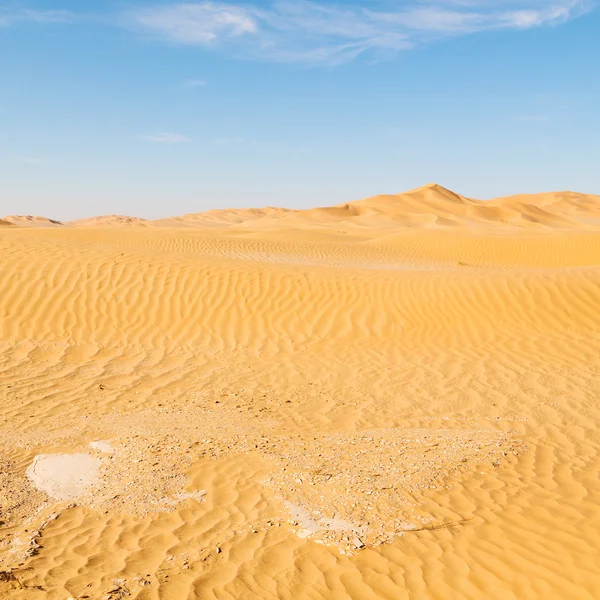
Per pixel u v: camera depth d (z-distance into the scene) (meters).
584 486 5.76
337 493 5.48
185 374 10.16
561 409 8.40
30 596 4.02
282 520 5.07
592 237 31.94
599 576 4.16
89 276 14.02
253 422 7.79
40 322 12.14
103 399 8.79
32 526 5.05
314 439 7.10
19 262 14.33
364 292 14.08
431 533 4.82
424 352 11.47
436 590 4.09
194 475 6.00
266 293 13.95
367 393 9.25
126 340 11.83
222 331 12.46
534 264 30.55
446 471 6.03
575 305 12.95
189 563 4.45
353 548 4.59
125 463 6.31
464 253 32.53
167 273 14.54
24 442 7.00
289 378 10.02
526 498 5.47
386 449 6.68
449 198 116.12
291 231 42.16
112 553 4.61
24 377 9.71
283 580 4.23
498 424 7.80
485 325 12.56
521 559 4.42
